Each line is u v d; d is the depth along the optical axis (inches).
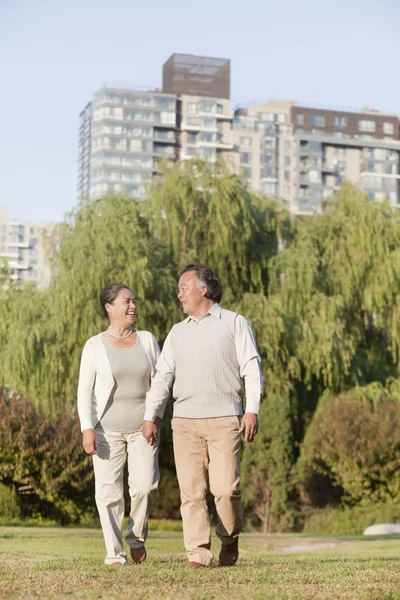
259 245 1035.9
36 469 927.0
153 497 240.1
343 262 1031.0
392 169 5280.5
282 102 5369.1
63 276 913.5
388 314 1041.5
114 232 919.0
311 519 1011.3
